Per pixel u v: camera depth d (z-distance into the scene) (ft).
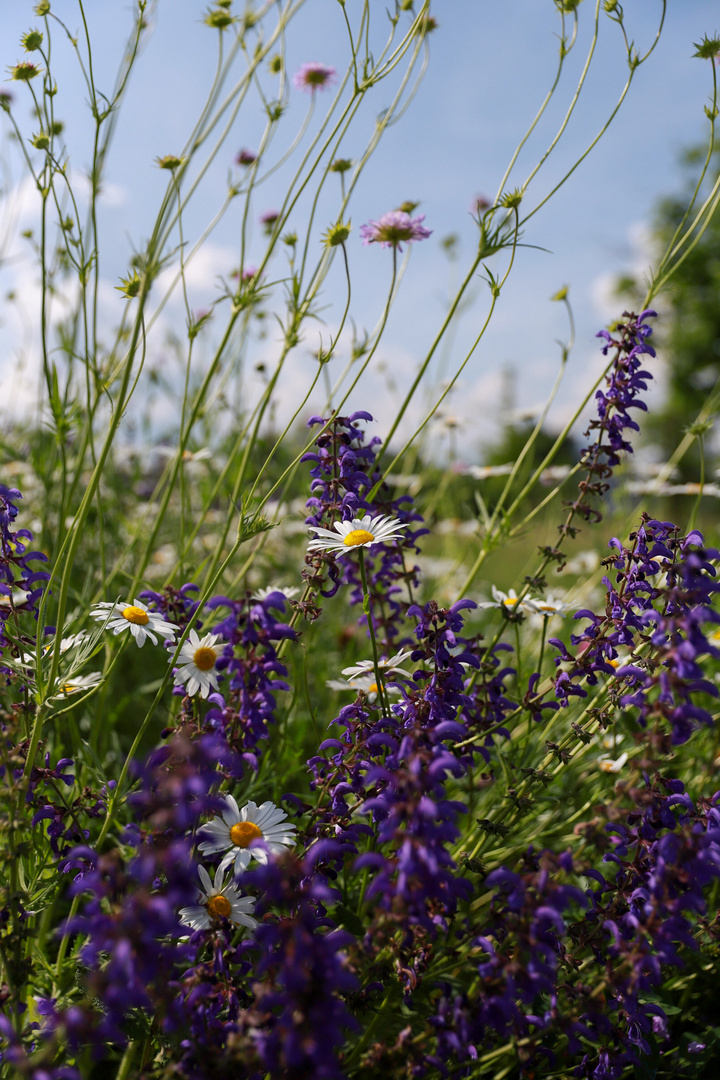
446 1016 1.27
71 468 2.43
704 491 2.65
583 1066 1.43
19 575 1.77
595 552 2.74
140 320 1.48
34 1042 1.28
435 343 1.78
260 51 1.74
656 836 1.37
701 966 1.64
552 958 1.21
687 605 1.29
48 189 1.69
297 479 2.63
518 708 1.73
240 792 1.84
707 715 1.26
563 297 2.05
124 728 2.35
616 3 1.81
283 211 1.80
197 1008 1.24
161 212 1.48
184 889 1.11
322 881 1.41
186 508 2.75
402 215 1.73
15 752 1.44
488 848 1.87
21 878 1.50
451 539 3.18
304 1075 1.14
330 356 1.69
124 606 1.64
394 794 1.21
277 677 1.88
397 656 1.68
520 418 3.05
